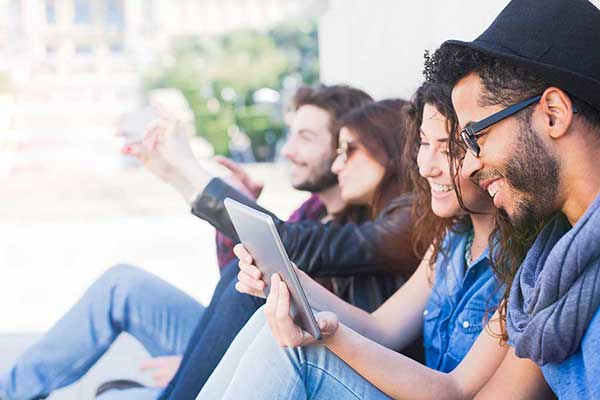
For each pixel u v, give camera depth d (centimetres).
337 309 247
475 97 172
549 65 164
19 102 2219
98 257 915
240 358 224
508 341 194
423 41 566
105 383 321
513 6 173
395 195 289
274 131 2130
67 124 2050
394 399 205
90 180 1622
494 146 171
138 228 1135
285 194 1333
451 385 205
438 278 240
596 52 167
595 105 164
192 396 254
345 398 201
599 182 168
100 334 308
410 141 249
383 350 204
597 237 158
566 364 170
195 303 315
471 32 438
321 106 324
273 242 188
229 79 2275
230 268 273
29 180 1655
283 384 198
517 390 194
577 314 162
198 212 279
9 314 625
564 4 169
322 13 966
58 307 657
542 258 178
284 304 192
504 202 176
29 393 302
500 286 205
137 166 1859
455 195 225
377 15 715
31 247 1008
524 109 168
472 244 234
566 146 167
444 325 234
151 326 309
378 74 714
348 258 269
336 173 298
